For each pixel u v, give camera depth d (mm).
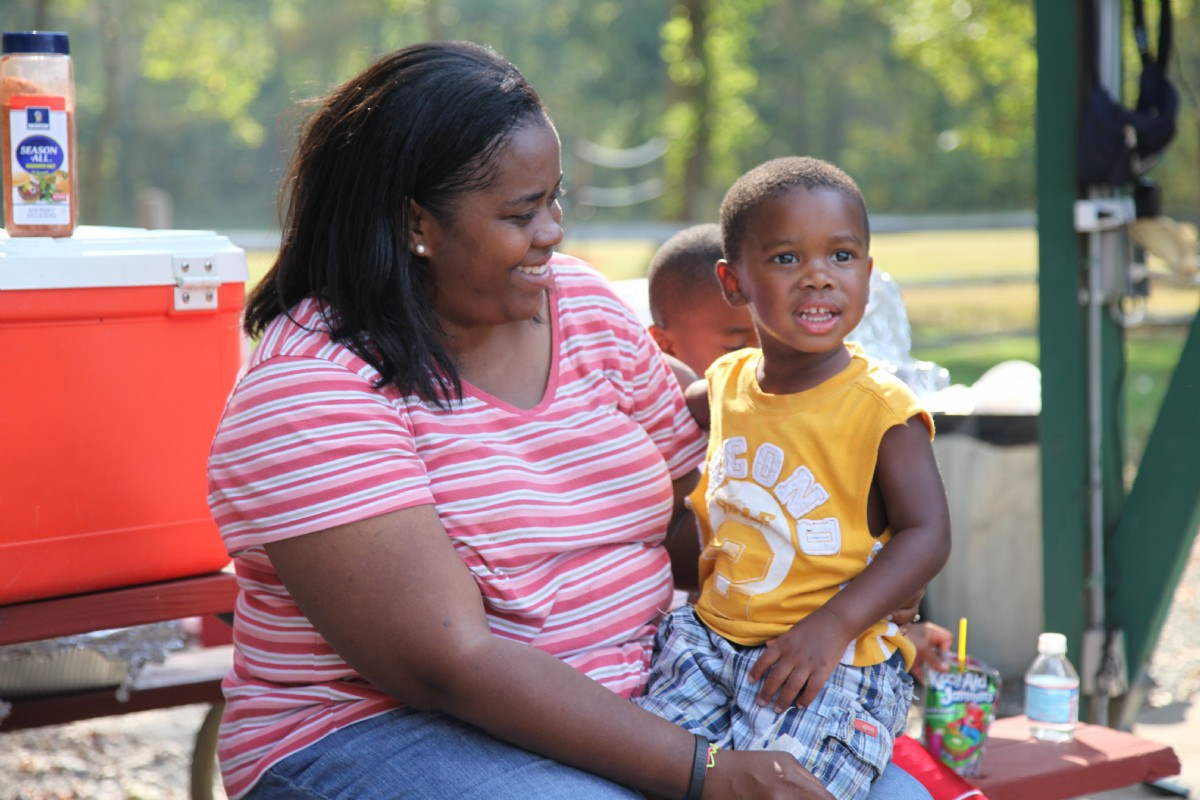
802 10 46031
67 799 4250
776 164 2533
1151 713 4992
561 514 2393
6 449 2602
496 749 2207
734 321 3350
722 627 2473
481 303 2367
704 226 3561
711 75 23859
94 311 2666
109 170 44594
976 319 17828
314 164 2383
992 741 2998
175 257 2746
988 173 41781
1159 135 3920
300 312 2381
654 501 2549
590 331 2609
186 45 30328
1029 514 5230
